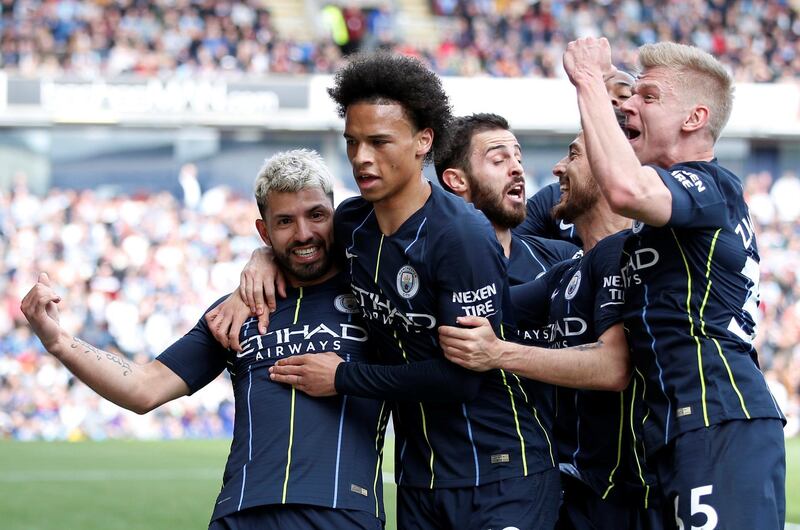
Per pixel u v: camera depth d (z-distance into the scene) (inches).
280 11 1238.3
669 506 172.6
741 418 167.6
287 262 193.5
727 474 165.0
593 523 198.2
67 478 559.5
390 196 179.6
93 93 976.9
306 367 186.9
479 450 187.8
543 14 1212.5
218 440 815.7
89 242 963.3
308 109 992.9
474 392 182.2
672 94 178.9
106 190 997.2
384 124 175.5
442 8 1227.9
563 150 1041.5
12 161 988.6
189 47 1125.1
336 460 185.3
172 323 940.0
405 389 180.9
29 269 936.9
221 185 1011.3
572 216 212.5
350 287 195.2
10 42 1088.8
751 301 177.5
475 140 226.5
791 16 1230.3
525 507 185.6
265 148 1016.9
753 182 1055.6
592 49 174.4
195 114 982.4
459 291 178.1
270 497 181.6
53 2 1126.4
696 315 172.2
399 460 194.7
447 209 181.2
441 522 189.9
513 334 196.1
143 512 446.6
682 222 168.4
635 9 1232.2
